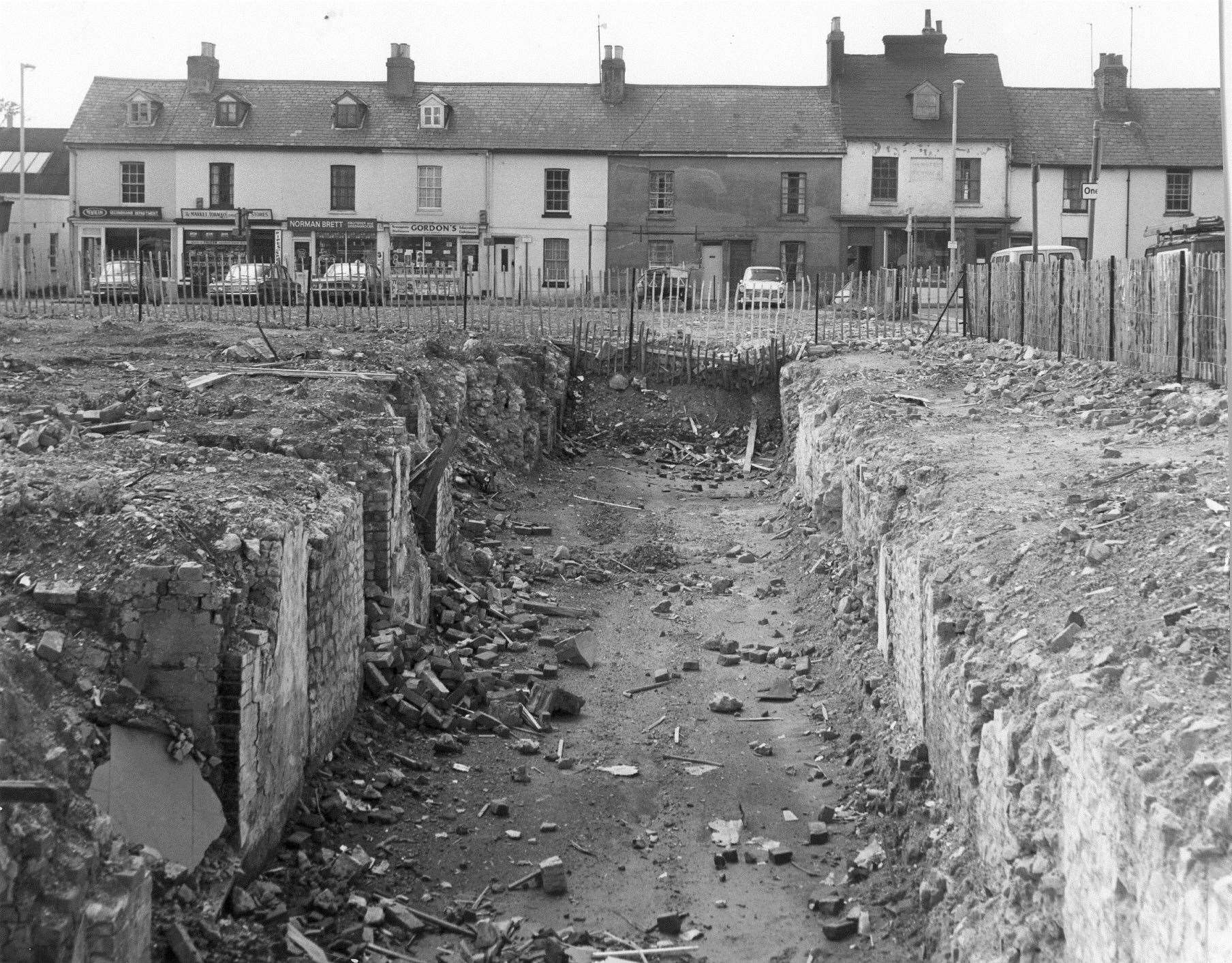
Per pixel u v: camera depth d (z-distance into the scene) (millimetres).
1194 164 56281
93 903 8211
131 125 56406
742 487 26859
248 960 9789
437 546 18812
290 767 12023
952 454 16719
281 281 33344
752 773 14203
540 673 16828
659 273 47688
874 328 32656
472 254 56031
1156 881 6926
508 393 27156
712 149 55500
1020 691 9734
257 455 14766
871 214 55781
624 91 57531
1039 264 25984
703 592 20031
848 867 12055
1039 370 23547
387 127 56406
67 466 12844
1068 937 8203
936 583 12430
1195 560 10461
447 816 13102
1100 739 7879
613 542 22625
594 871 12242
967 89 57156
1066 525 12023
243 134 56031
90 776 9578
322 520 13266
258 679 10945
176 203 56125
